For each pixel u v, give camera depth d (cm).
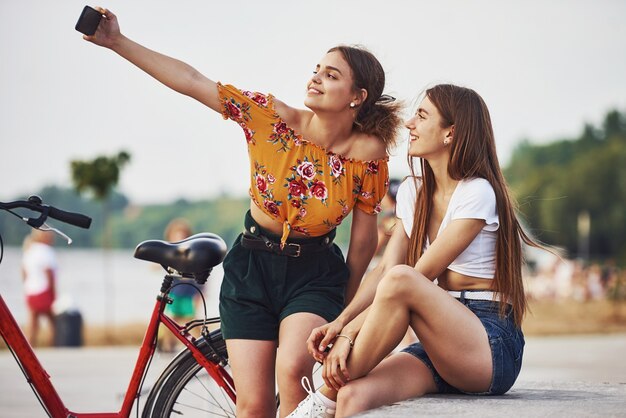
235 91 389
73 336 1318
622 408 351
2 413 640
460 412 334
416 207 396
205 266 396
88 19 380
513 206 387
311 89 387
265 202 387
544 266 2784
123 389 757
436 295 352
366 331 351
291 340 373
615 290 2270
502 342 368
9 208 374
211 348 400
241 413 383
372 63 391
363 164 392
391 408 340
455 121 380
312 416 359
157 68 388
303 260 389
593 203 5862
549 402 363
